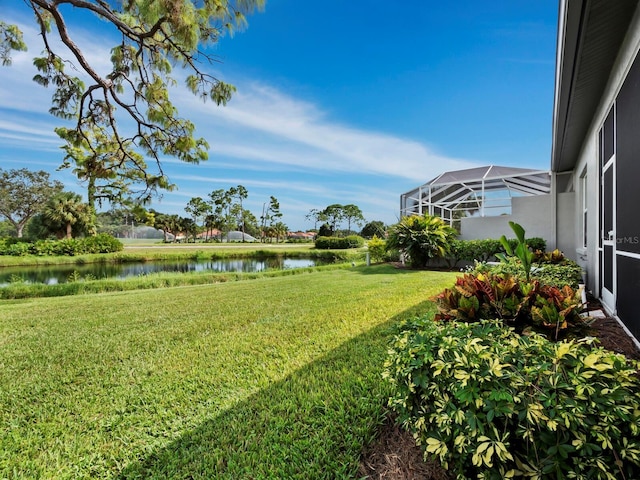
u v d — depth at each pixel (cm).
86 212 3123
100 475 176
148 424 219
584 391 125
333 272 1175
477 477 140
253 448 192
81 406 243
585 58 330
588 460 120
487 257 1118
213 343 371
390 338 298
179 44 516
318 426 209
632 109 296
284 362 311
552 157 762
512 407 126
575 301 249
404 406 167
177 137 671
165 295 721
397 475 170
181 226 5934
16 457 190
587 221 588
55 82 613
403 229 1234
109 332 424
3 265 2117
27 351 357
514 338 174
